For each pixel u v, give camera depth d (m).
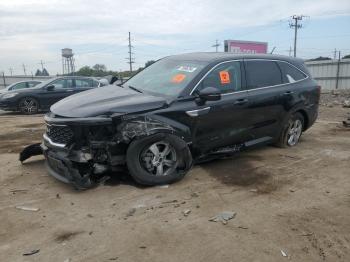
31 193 4.93
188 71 5.81
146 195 4.84
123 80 6.86
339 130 9.56
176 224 4.07
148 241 3.72
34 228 4.01
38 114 14.77
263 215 4.31
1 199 4.75
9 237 3.82
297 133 7.47
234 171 5.84
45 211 4.41
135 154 4.94
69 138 4.86
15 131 9.75
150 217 4.23
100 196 4.81
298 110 7.25
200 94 5.36
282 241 3.74
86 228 4.00
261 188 5.14
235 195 4.88
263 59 6.75
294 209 4.48
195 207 4.50
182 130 5.29
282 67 7.07
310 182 5.41
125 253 3.52
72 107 5.10
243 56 6.44
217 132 5.79
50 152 5.14
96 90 6.01
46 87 14.97
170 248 3.60
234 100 5.95
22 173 5.72
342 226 4.07
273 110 6.67
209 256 3.47
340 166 6.20
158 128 5.03
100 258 3.44
